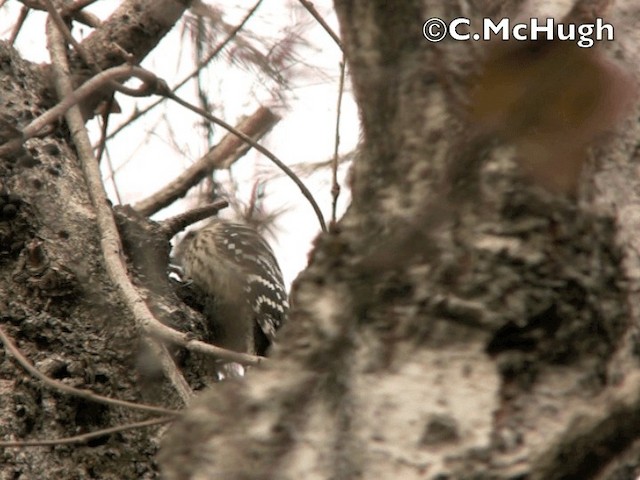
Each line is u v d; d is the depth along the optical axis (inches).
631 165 166.9
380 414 165.2
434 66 174.9
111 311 301.1
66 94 343.6
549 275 163.2
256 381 171.3
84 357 292.7
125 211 342.0
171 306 323.3
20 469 272.2
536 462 161.8
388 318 168.6
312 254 178.2
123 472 280.2
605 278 163.6
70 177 329.1
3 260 306.8
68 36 309.7
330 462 165.0
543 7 173.2
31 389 282.8
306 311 173.2
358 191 177.0
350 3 182.1
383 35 179.2
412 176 172.7
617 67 164.4
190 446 169.3
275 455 166.7
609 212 164.6
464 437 162.2
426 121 173.5
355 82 181.2
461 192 167.8
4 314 296.0
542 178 163.0
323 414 167.6
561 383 163.3
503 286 164.1
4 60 347.6
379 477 162.7
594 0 171.8
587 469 163.9
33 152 329.4
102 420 285.7
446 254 166.9
